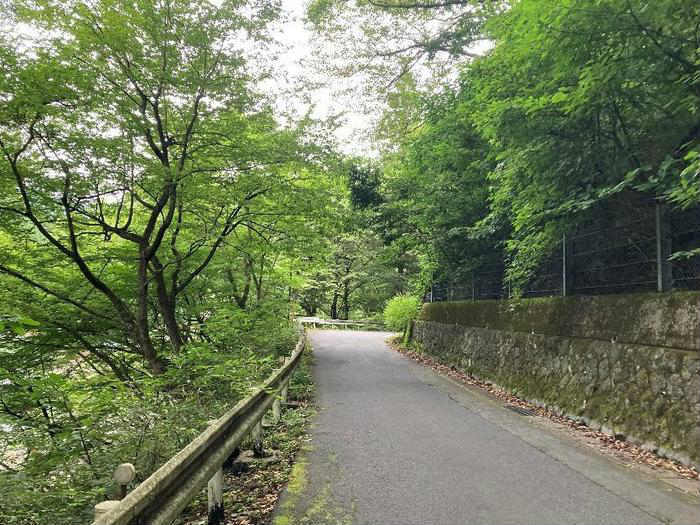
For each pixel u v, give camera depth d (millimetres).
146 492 2416
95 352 9641
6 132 7434
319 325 37844
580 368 8078
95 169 8164
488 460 5445
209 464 3463
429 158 14430
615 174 6922
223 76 9406
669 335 6352
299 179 11367
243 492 4547
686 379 5793
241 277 15281
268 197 10930
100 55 8336
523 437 6531
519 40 6781
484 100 8664
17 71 6949
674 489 4602
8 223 8477
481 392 10539
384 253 18266
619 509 4066
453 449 5891
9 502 3854
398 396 9703
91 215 9094
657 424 5980
